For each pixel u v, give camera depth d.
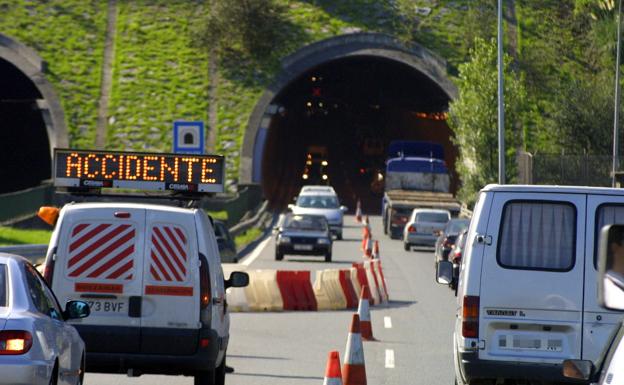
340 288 77.31
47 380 27.83
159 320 38.28
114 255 38.50
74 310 32.25
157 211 38.66
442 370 48.34
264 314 72.56
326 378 32.03
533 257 35.38
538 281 35.22
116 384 42.91
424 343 58.19
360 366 39.56
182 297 38.34
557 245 35.34
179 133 74.81
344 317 71.25
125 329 38.19
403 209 169.88
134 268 38.41
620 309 17.80
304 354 53.25
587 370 20.11
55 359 28.64
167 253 38.50
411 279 102.94
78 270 38.50
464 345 35.41
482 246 35.56
